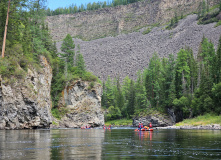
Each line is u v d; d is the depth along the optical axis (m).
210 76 80.12
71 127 68.00
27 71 47.50
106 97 129.25
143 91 105.88
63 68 79.50
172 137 27.28
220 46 80.81
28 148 16.25
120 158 12.61
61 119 67.88
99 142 21.06
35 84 49.31
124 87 143.75
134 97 116.50
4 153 14.00
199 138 25.70
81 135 31.05
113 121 121.00
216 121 57.62
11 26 52.72
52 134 31.80
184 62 85.69
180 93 82.69
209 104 67.50
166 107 84.62
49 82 62.91
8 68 42.31
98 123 71.56
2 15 50.16
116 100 127.06
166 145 18.83
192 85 86.94
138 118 88.25
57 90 71.94
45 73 60.62
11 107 40.81
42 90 53.28
